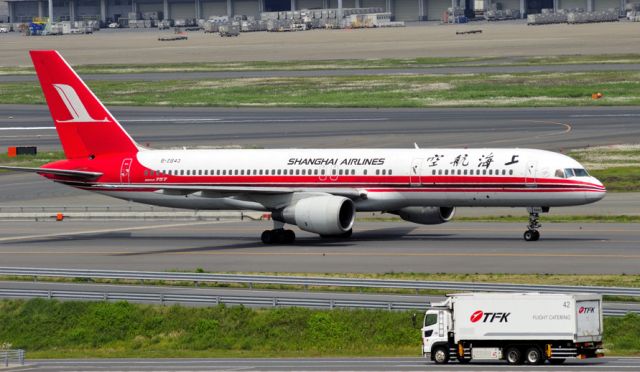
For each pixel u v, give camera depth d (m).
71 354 184.38
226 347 189.88
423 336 161.88
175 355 179.75
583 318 155.25
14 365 170.62
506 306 156.38
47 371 163.12
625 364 155.88
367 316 191.75
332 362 164.88
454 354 159.12
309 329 189.62
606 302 195.25
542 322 155.25
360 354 175.00
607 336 177.25
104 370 162.62
